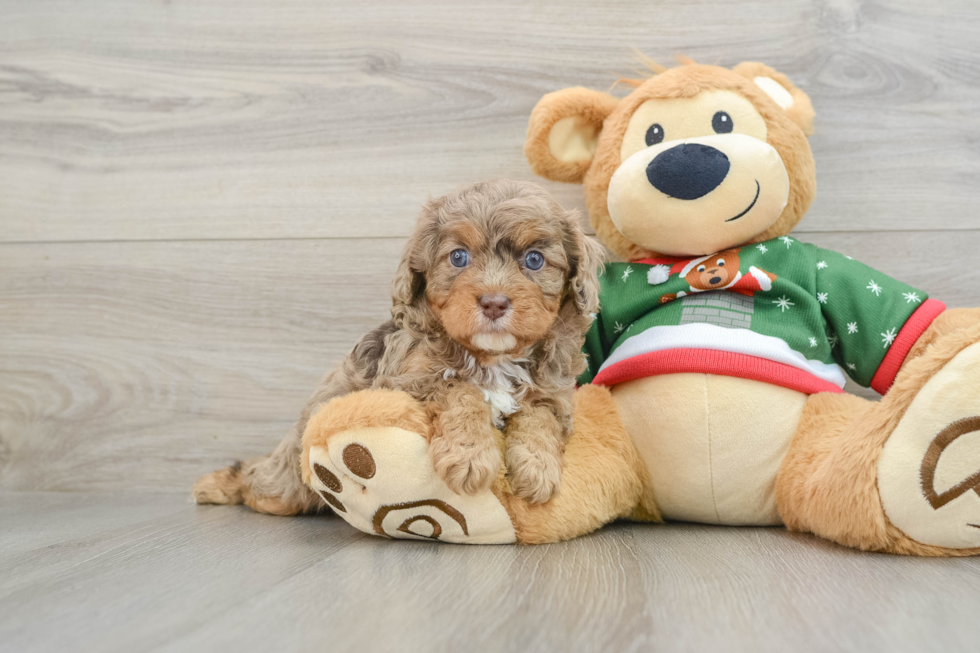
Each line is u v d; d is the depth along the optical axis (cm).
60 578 106
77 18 206
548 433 129
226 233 201
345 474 125
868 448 121
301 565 113
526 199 125
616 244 169
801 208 161
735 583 101
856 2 185
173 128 204
